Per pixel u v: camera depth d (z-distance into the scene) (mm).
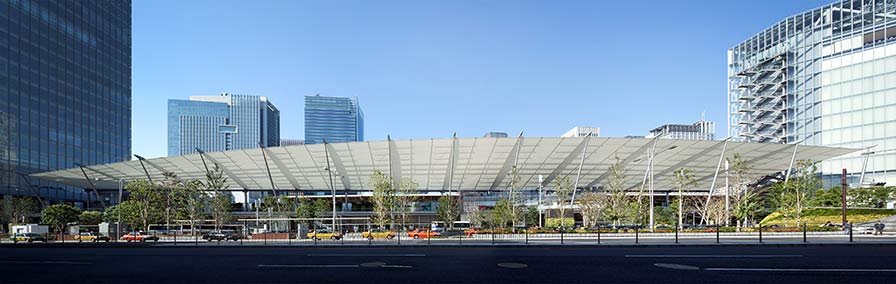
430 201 71438
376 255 18625
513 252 19547
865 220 46250
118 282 12711
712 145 51750
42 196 74625
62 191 79375
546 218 61562
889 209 49062
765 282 11984
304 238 36000
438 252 19828
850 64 79188
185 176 60719
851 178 76812
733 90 106500
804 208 47312
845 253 18266
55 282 12812
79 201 83875
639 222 49250
